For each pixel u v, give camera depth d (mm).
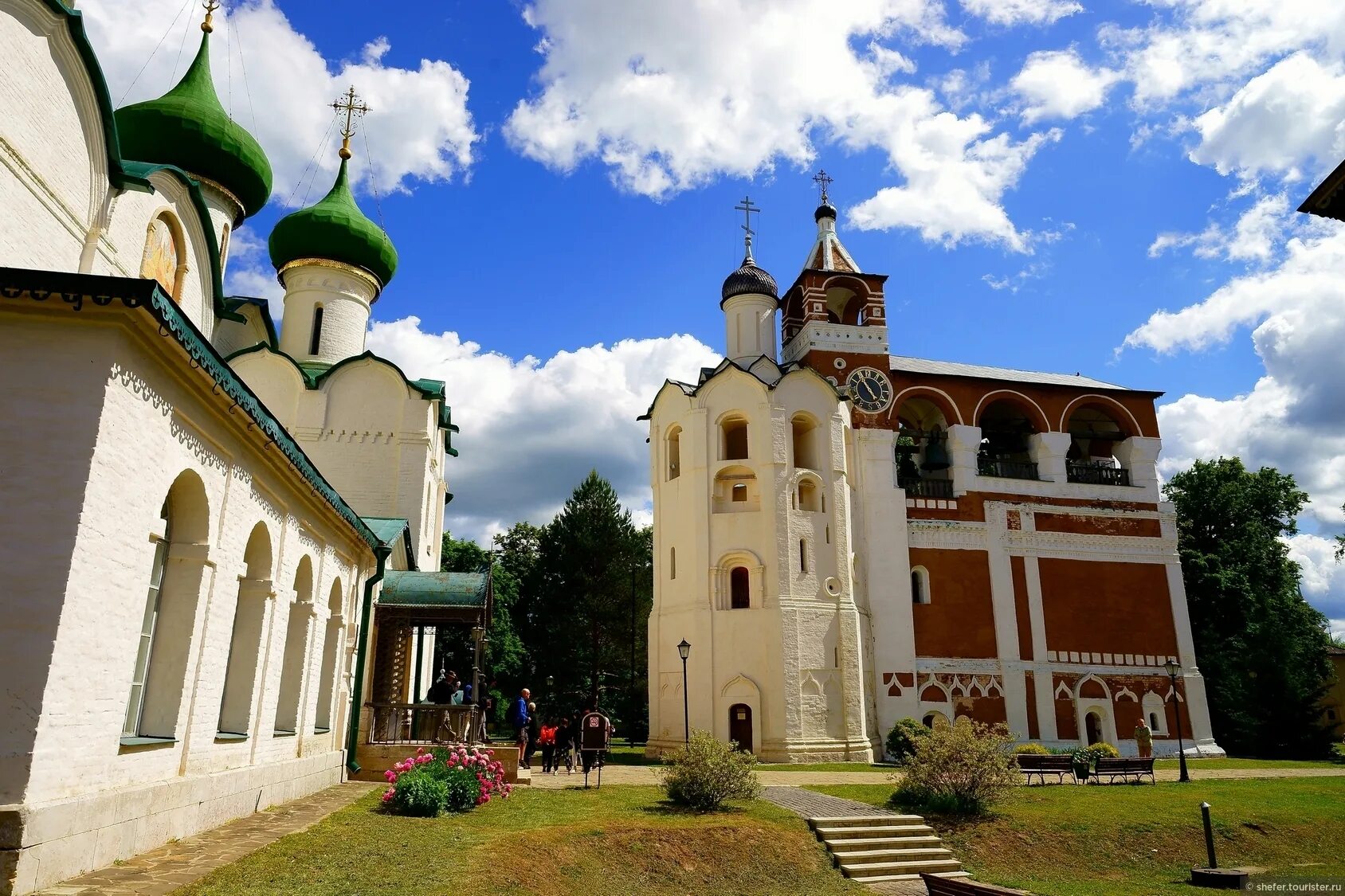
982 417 43500
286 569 13570
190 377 9336
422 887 9547
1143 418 41562
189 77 23062
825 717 32250
